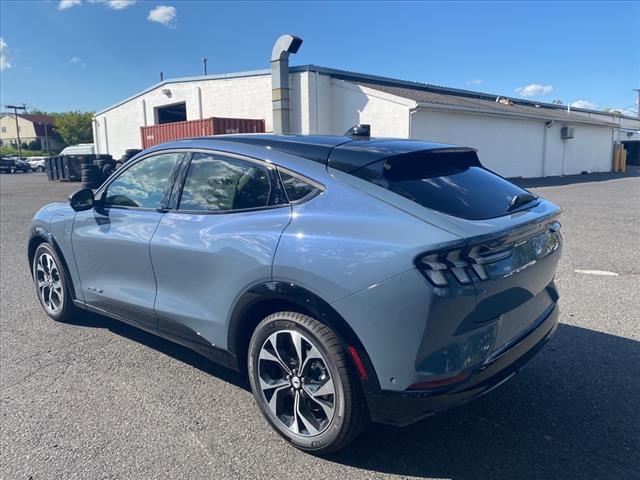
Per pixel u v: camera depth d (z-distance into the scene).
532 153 26.61
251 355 3.04
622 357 4.04
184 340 3.51
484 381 2.54
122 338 4.57
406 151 2.98
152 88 26.38
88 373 3.87
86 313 5.25
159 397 3.50
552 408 3.32
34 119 96.94
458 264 2.39
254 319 3.11
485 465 2.76
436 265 2.36
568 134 28.45
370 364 2.51
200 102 23.98
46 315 5.20
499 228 2.55
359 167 2.85
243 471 2.72
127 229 3.81
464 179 3.10
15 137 95.50
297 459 2.83
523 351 2.83
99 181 22.11
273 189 3.03
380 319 2.44
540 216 2.92
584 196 16.47
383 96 19.25
